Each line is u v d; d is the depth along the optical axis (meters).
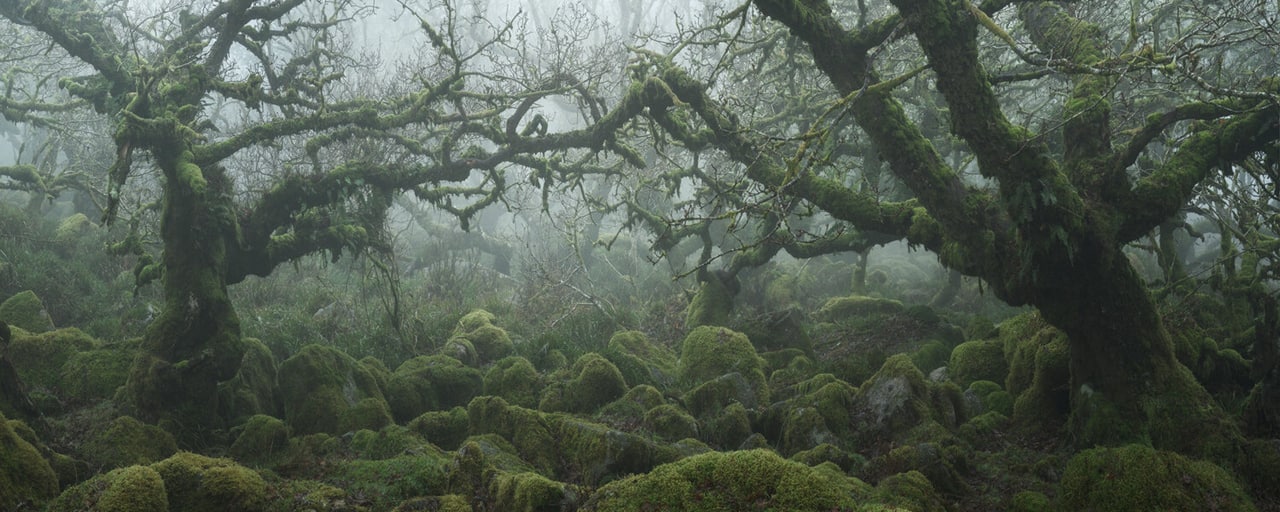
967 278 18.89
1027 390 9.62
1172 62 7.08
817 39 8.48
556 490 6.70
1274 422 8.14
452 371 11.45
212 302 9.99
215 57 11.48
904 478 7.21
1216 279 11.55
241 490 6.98
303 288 17.00
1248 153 8.48
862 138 16.52
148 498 6.55
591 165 14.74
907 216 10.03
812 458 8.09
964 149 15.02
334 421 9.86
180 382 9.55
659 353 13.37
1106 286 8.15
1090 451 7.20
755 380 11.15
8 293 14.00
